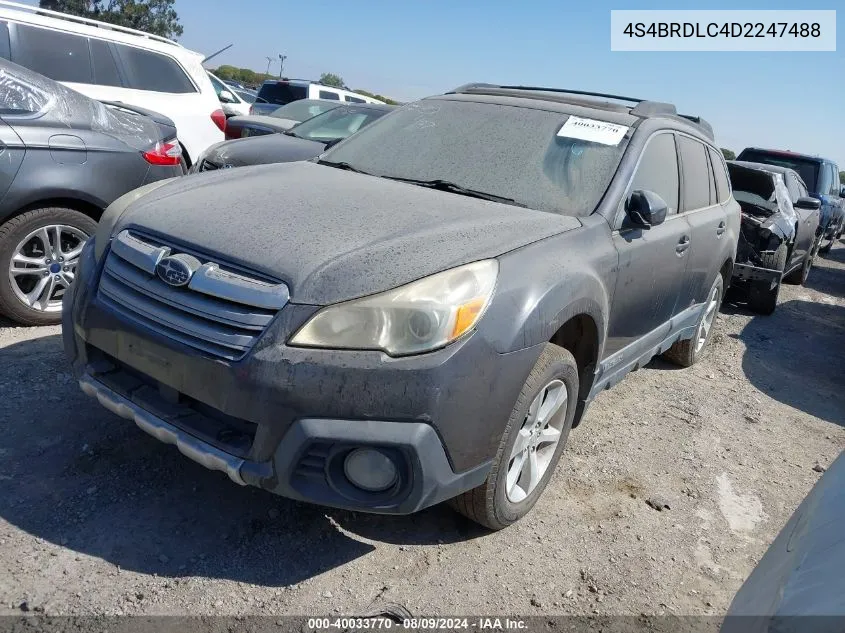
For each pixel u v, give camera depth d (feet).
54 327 14.88
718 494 12.14
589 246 10.35
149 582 8.21
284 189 10.45
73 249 15.12
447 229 9.21
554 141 12.24
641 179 12.30
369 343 7.77
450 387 7.91
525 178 11.59
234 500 9.88
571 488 11.53
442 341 7.91
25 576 7.99
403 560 9.21
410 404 7.75
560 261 9.56
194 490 9.96
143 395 8.78
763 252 25.13
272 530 9.41
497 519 9.59
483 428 8.41
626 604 9.04
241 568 8.65
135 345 8.59
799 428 15.75
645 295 12.42
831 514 5.96
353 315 7.80
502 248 9.04
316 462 7.89
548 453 10.44
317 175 11.65
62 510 9.17
